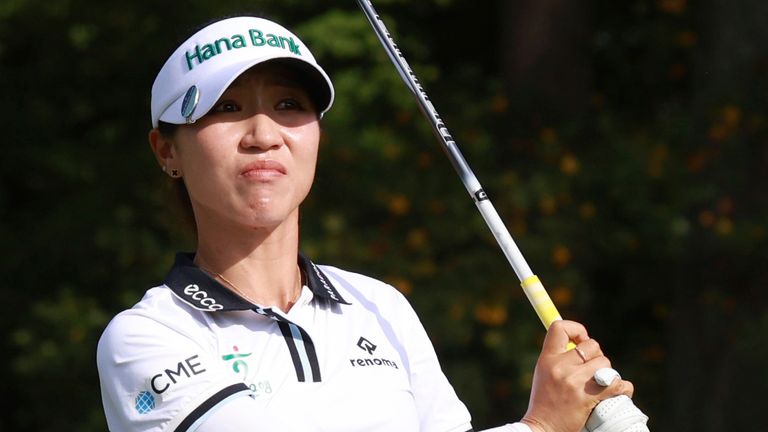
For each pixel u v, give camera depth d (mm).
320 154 31219
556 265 31500
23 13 32000
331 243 30438
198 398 9961
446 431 11117
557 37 35781
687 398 32188
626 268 35594
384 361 10695
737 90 32188
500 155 33875
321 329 10664
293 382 10227
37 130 35312
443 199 31891
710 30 32906
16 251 34938
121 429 10328
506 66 36188
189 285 10555
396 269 30781
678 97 38938
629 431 10391
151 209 32781
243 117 10578
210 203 10625
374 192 31562
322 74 10703
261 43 10625
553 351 10734
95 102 34656
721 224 31453
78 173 33438
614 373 10469
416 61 34344
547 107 35250
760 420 31203
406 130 32656
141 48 32531
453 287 31047
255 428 9812
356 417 10219
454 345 31328
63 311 32438
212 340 10328
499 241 11625
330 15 30953
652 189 32969
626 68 39125
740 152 31781
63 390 33906
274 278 10883
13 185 36469
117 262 33406
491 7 38781
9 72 34969
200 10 31156
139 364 10172
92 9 32000
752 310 31609
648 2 38688
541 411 10555
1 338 35844
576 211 32500
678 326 32719
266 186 10508
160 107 10836
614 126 35156
